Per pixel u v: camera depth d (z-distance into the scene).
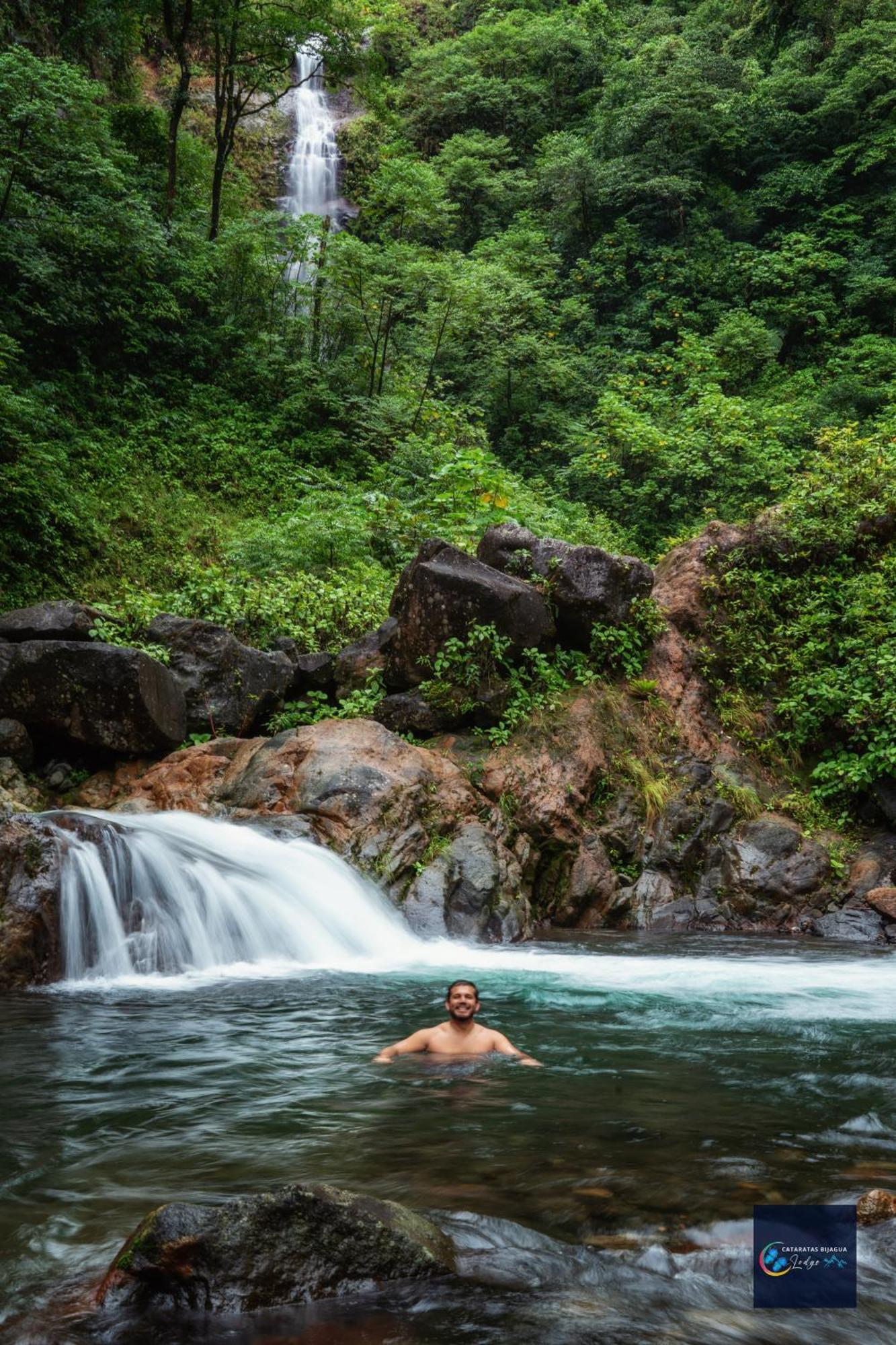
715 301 35.81
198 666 12.25
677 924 10.92
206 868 8.72
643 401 29.50
